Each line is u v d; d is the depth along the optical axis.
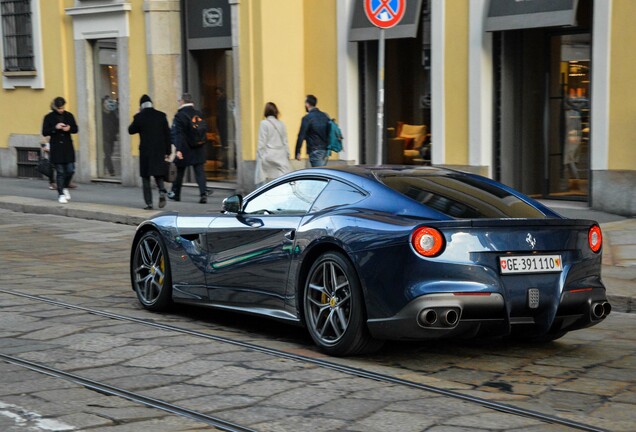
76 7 22.03
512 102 15.84
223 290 8.01
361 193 7.16
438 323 6.35
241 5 18.75
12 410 5.57
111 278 10.66
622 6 14.04
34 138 23.66
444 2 16.14
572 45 15.29
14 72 23.91
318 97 18.56
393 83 17.50
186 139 17.45
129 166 21.45
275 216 7.64
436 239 6.39
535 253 6.63
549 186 15.87
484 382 6.29
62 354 6.93
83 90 22.34
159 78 20.61
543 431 5.16
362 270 6.63
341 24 17.92
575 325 7.02
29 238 14.38
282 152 15.54
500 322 6.54
